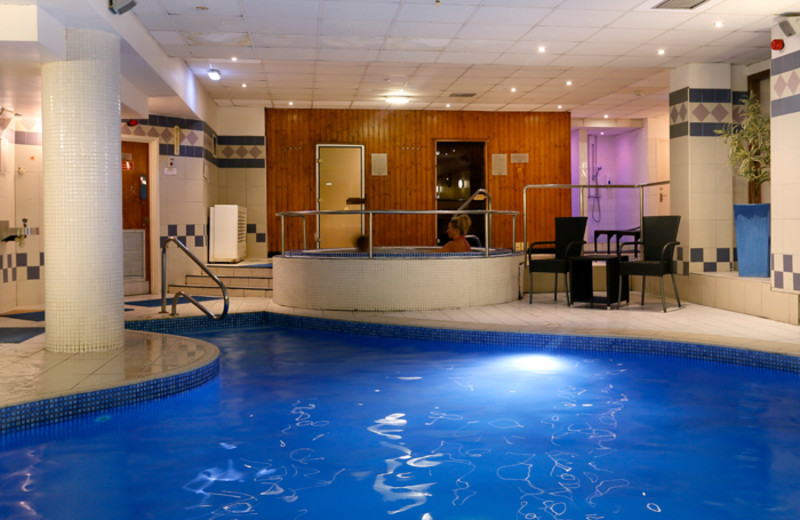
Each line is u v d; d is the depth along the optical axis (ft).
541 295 30.99
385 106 40.14
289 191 40.55
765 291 23.26
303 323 25.02
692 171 27.94
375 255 26.68
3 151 25.21
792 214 21.91
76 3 15.48
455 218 28.99
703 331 20.74
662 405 14.60
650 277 31.01
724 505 9.49
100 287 17.85
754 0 20.06
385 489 10.16
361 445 12.18
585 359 19.25
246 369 18.31
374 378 17.24
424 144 41.75
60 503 9.65
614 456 11.54
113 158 18.04
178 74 27.45
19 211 26.66
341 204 41.09
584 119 45.55
